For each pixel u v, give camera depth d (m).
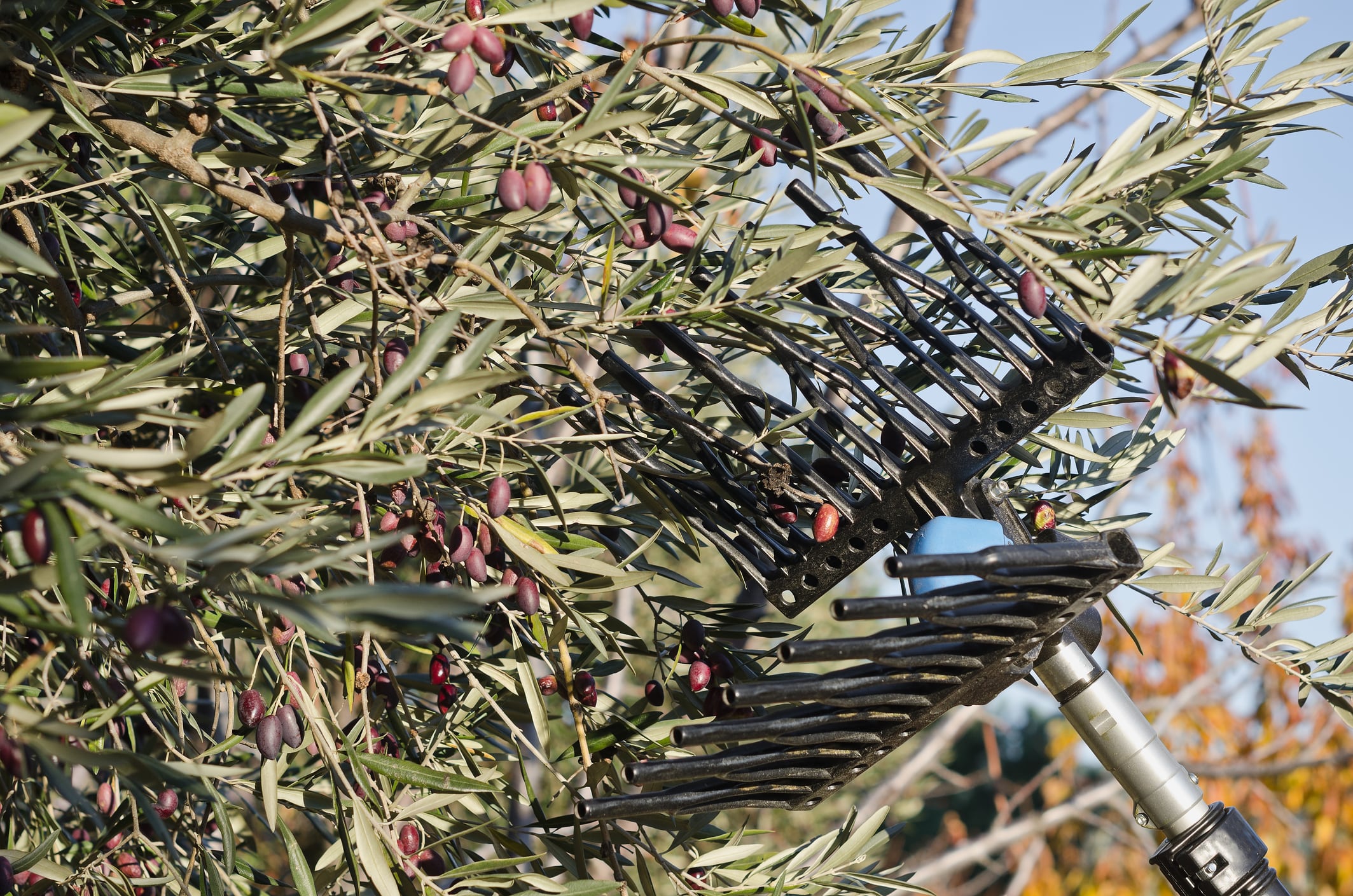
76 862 1.83
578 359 2.13
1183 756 6.04
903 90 1.77
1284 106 1.70
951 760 7.41
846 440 1.85
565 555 1.74
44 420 1.51
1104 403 1.79
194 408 1.93
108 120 1.69
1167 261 1.69
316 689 1.71
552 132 1.69
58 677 1.82
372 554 1.71
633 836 1.78
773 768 1.68
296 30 1.57
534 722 1.76
